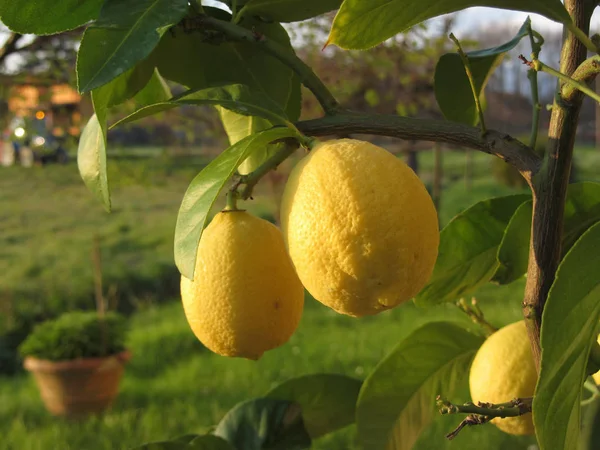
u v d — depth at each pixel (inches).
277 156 21.8
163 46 24.2
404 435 26.5
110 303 178.2
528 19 24.5
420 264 19.0
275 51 22.1
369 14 19.8
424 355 26.2
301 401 27.5
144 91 26.6
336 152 19.2
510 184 265.4
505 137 20.6
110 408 110.6
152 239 244.8
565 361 18.2
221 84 21.5
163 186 149.3
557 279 18.2
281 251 21.9
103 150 21.6
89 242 237.9
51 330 113.0
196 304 21.7
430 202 19.4
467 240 25.1
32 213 272.1
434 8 19.9
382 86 119.8
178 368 127.8
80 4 22.0
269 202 234.2
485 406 20.8
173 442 25.9
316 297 19.5
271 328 21.6
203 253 21.7
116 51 19.9
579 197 23.0
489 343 24.3
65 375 106.2
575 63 20.2
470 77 20.3
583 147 389.1
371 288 18.8
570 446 18.6
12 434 99.5
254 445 26.7
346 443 84.0
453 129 20.8
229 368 122.9
